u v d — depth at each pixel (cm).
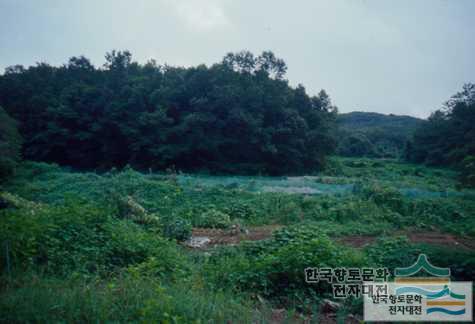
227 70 3878
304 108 3984
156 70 4538
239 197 1526
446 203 1472
